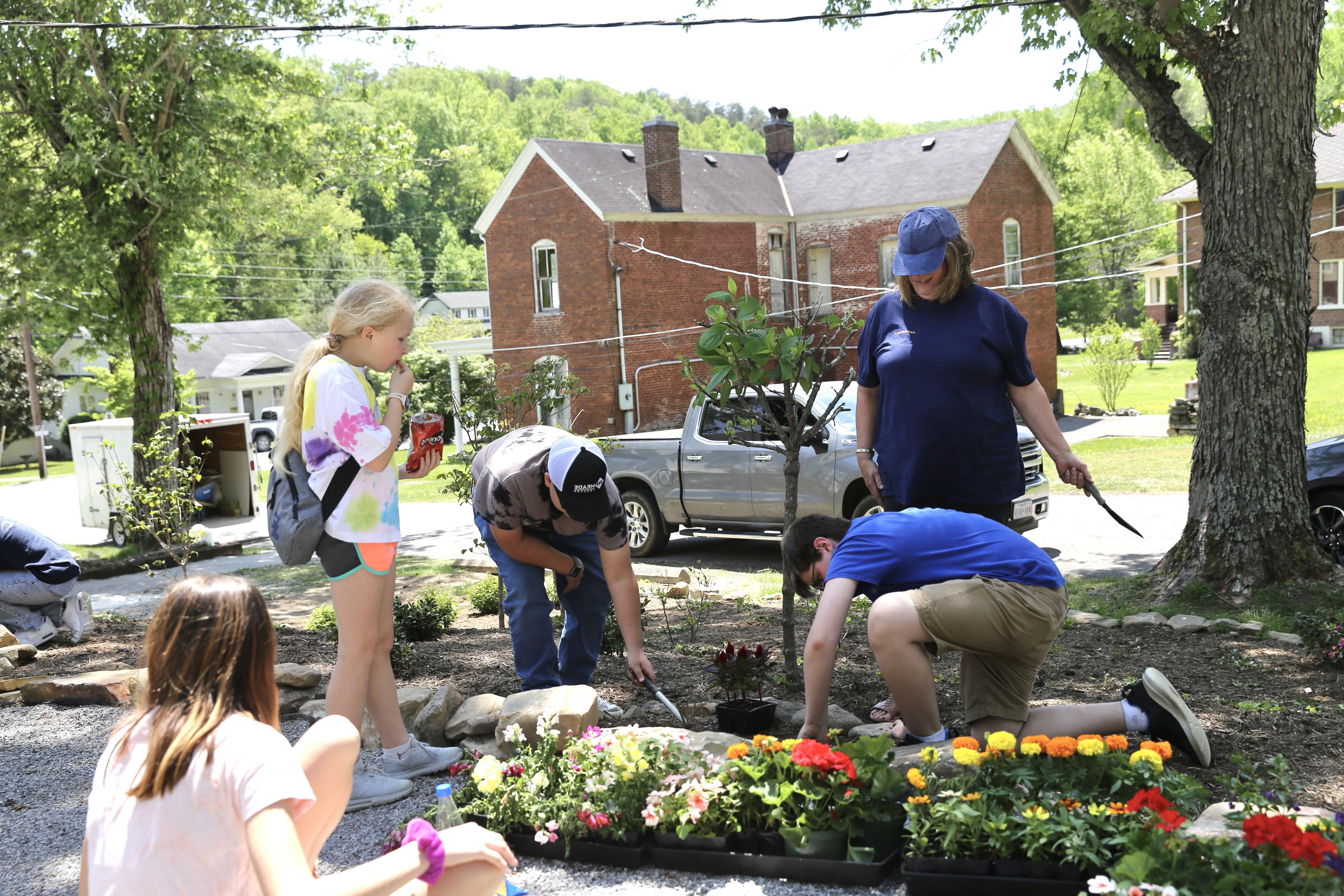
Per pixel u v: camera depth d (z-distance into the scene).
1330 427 20.53
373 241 76.06
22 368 48.50
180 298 26.66
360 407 3.70
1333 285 39.91
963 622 3.43
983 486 4.29
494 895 2.20
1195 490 7.37
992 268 23.70
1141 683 3.63
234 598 2.01
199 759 1.86
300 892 1.75
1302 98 6.89
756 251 29.89
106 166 14.56
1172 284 54.03
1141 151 59.66
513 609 4.57
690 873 3.18
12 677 6.30
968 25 10.23
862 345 4.62
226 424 19.67
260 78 15.78
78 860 3.67
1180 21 6.98
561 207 27.20
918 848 2.90
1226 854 2.40
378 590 3.83
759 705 4.29
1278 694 4.61
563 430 4.72
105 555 15.12
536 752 3.63
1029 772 3.01
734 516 11.21
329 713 3.83
